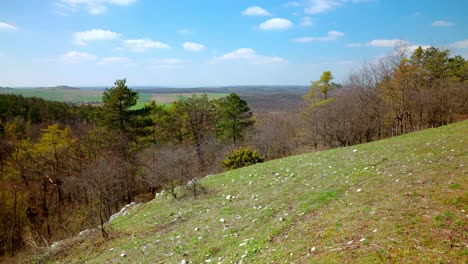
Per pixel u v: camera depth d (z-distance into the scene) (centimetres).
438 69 5500
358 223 958
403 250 747
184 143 5462
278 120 6216
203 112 5922
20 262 1727
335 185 1506
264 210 1422
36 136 6519
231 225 1366
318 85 6328
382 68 4684
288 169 2200
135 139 4744
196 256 1137
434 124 4647
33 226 3434
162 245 1347
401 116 4319
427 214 907
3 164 4872
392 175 1400
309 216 1188
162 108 6088
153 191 4484
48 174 4322
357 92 4819
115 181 3294
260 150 4934
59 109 8600
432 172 1291
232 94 5838
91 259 1419
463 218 847
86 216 3091
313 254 852
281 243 1011
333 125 4406
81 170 3956
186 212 1755
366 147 2452
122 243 1513
